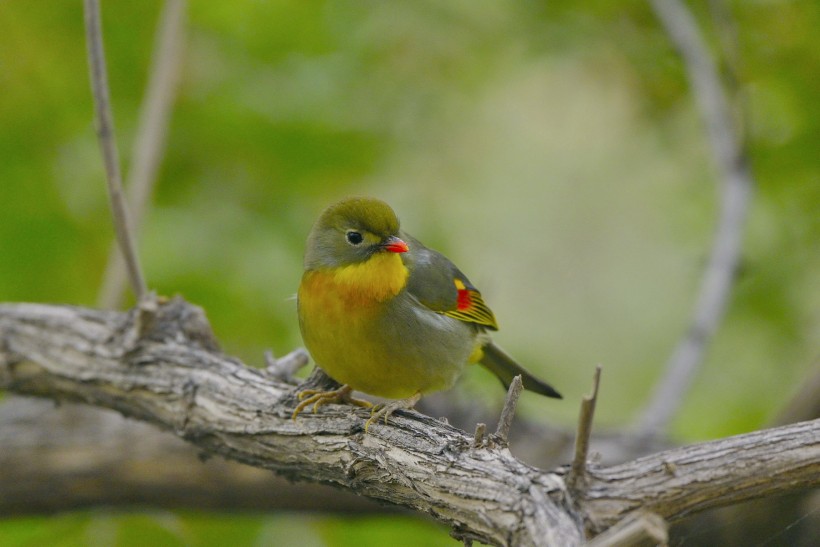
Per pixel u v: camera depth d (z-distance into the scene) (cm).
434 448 652
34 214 1197
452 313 877
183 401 828
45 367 923
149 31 1247
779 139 1257
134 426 1081
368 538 1155
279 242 1226
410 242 900
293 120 1230
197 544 1155
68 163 1226
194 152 1245
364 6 1295
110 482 1070
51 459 1063
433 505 630
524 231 1575
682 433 1301
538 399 1532
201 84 1238
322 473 741
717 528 912
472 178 1425
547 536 542
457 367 874
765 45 1255
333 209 828
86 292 1219
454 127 1376
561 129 1518
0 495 1066
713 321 1045
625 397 1541
